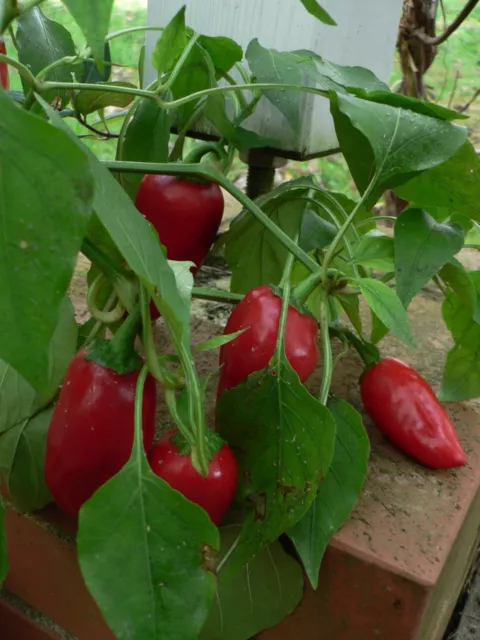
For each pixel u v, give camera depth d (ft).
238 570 0.79
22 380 0.85
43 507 0.91
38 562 1.00
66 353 0.83
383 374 0.95
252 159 1.55
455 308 1.05
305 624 0.88
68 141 0.42
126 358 0.74
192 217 1.06
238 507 0.86
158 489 0.62
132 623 0.59
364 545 0.80
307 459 0.74
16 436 0.86
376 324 1.10
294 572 0.84
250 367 0.83
